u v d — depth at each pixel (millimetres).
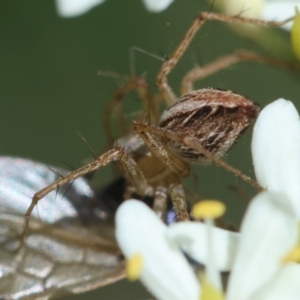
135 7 75
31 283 60
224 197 68
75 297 61
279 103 60
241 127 65
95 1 67
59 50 74
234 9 68
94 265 61
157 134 67
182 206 66
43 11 74
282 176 59
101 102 74
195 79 70
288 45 66
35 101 73
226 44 74
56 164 73
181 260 58
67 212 63
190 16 74
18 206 63
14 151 73
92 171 66
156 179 68
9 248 61
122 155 67
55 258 61
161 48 74
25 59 74
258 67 73
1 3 74
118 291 61
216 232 59
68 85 74
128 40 74
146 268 58
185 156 67
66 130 73
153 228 59
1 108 73
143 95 70
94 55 74
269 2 67
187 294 58
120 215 59
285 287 57
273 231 57
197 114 66
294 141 59
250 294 57
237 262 57
